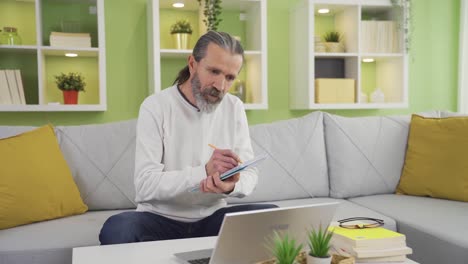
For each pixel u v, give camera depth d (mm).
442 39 3549
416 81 3521
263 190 2326
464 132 2305
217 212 1665
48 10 2865
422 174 2377
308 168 2432
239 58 1540
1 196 1780
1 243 1628
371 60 3434
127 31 3025
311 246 1070
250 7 3131
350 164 2465
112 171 2174
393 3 3156
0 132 2098
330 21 3408
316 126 2529
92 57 2980
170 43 3100
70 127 2246
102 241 1460
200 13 2982
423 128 2479
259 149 2379
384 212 2072
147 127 1646
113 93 3018
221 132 1772
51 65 2912
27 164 1894
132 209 2182
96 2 2883
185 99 1702
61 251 1633
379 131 2580
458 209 2047
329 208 1208
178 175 1452
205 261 1136
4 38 2668
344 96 3148
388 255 1145
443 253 1696
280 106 3334
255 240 1113
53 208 1923
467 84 3475
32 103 2873
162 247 1294
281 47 3314
